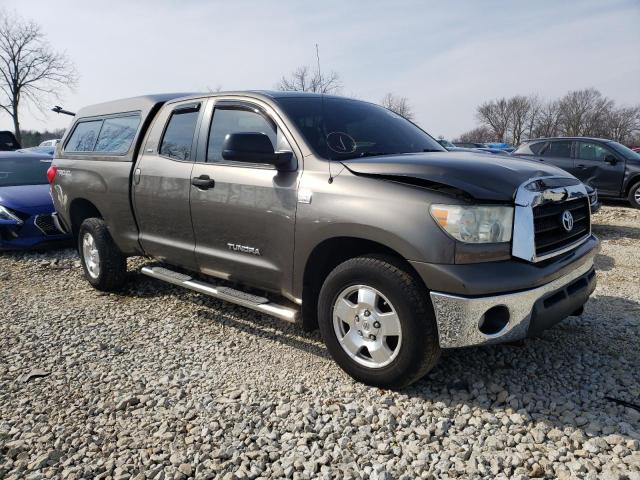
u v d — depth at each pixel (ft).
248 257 12.46
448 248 9.13
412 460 8.38
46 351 12.99
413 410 9.66
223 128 13.25
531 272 9.40
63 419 9.83
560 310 10.09
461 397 10.09
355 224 10.05
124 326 14.58
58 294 17.88
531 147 42.83
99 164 16.85
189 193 13.52
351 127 12.64
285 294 11.87
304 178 11.12
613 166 38.81
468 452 8.45
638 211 36.94
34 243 24.12
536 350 12.06
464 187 9.24
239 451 8.70
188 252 14.06
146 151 15.31
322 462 8.30
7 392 10.91
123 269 17.49
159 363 12.16
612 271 19.88
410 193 9.65
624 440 8.54
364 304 10.24
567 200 10.71
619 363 11.36
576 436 8.71
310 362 11.91
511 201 9.41
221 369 11.73
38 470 8.38
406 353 9.70
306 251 11.02
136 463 8.49
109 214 16.62
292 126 11.77
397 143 12.88
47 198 25.05
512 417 9.34
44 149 66.08
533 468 7.97
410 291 9.52
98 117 18.11
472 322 9.13
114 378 11.44
